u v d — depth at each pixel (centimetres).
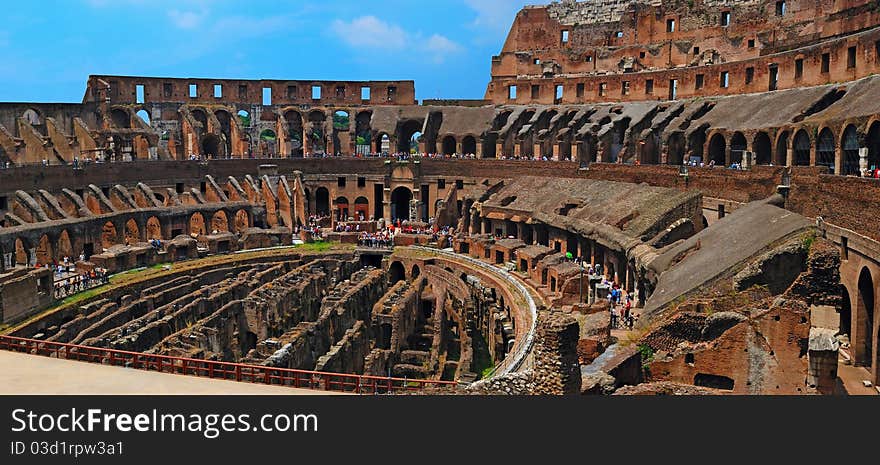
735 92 8638
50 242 6881
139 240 8038
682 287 3900
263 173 10356
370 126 11462
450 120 11506
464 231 9575
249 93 11662
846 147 5791
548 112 10756
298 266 8444
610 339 4047
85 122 10269
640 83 9931
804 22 9131
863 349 4491
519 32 12075
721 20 10069
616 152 9794
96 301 6147
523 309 5778
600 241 6462
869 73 6384
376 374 4906
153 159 9744
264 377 3105
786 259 3609
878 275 4072
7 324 5238
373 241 8956
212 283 7600
